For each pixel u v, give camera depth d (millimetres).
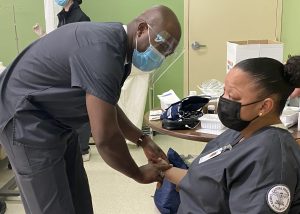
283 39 4086
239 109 1176
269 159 1082
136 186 2967
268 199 1035
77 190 1731
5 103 1455
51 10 3686
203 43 4125
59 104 1413
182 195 1360
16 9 3758
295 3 3990
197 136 1807
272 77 1136
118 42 1305
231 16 4055
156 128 1992
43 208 1518
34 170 1465
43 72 1393
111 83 1264
